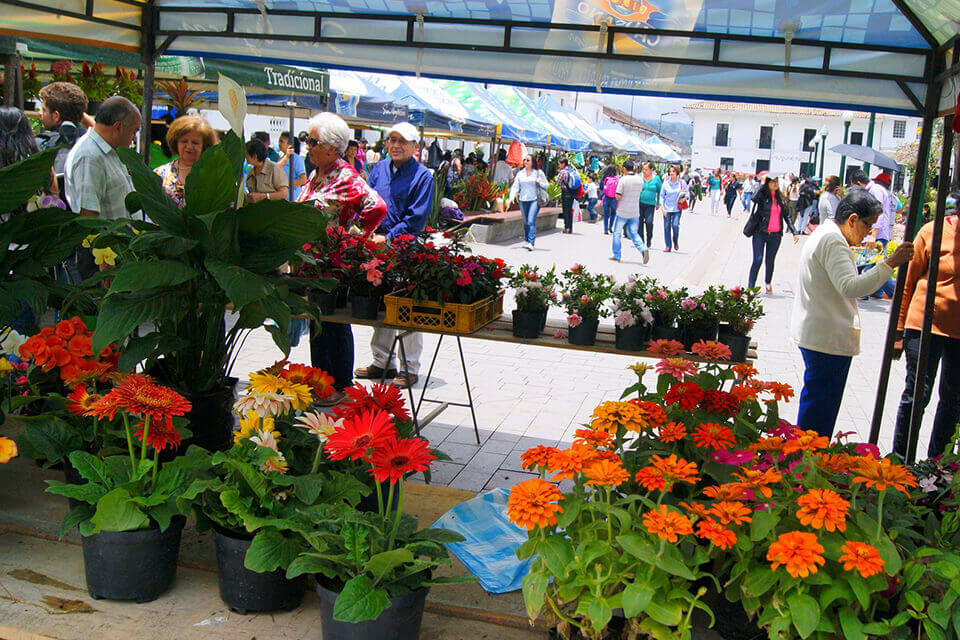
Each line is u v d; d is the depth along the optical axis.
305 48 5.11
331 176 5.55
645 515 2.35
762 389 3.24
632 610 2.25
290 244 3.53
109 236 3.53
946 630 2.25
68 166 4.62
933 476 2.99
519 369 7.47
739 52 4.51
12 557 3.03
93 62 8.13
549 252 16.89
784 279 14.73
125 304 3.20
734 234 26.44
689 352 4.59
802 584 2.29
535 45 4.72
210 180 3.22
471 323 4.74
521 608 2.88
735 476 2.76
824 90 4.53
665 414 2.90
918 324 4.89
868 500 2.72
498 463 5.05
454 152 24.73
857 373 7.98
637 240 16.00
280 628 2.68
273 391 2.96
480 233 17.39
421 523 3.46
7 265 3.54
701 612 2.81
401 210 6.20
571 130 29.27
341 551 2.58
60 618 2.65
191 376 3.67
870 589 2.27
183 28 5.12
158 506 2.72
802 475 2.60
